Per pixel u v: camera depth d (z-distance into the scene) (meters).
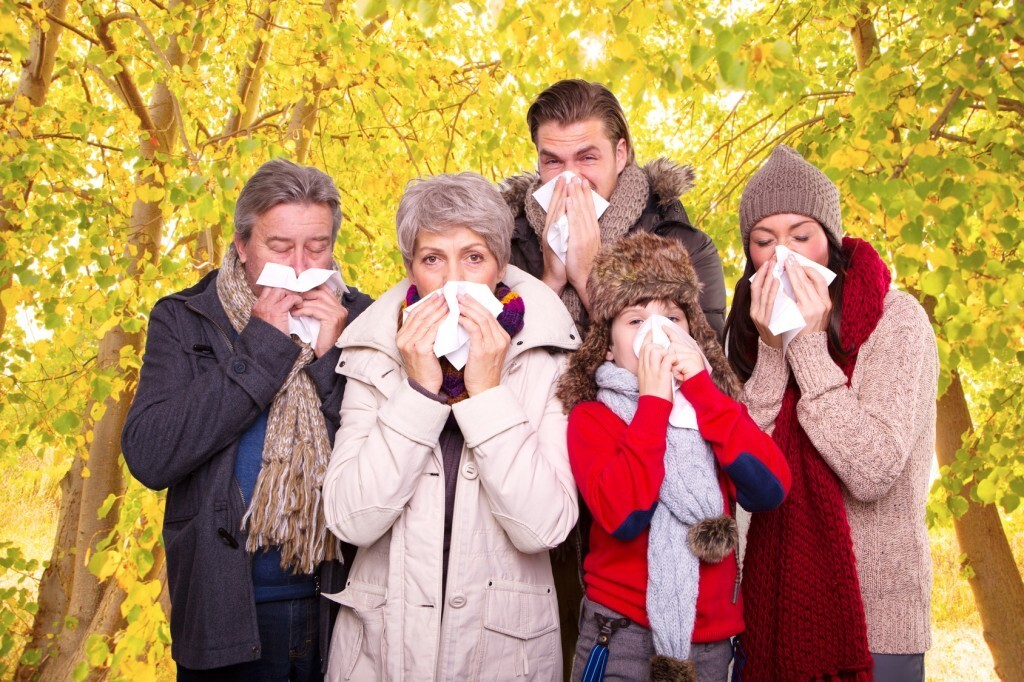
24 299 3.80
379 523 1.58
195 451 1.71
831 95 4.84
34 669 5.02
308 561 1.76
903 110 3.29
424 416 1.58
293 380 1.86
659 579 1.54
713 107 6.01
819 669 1.61
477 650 1.59
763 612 1.68
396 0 2.66
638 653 1.58
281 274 1.82
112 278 3.61
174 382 1.82
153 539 3.75
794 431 1.74
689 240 2.16
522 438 1.59
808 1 4.59
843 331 1.74
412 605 1.58
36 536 8.24
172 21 4.40
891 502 1.68
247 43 4.91
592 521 1.77
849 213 3.64
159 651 3.65
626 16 2.48
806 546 1.67
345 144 5.32
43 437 4.53
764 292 1.75
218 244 4.88
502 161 4.77
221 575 1.72
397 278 4.93
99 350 4.80
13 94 5.29
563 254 2.05
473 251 1.66
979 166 3.54
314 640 1.85
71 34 5.85
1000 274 3.14
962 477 4.06
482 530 1.63
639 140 6.57
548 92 2.13
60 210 3.82
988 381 6.02
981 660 6.57
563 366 1.80
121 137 5.04
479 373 1.61
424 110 4.69
